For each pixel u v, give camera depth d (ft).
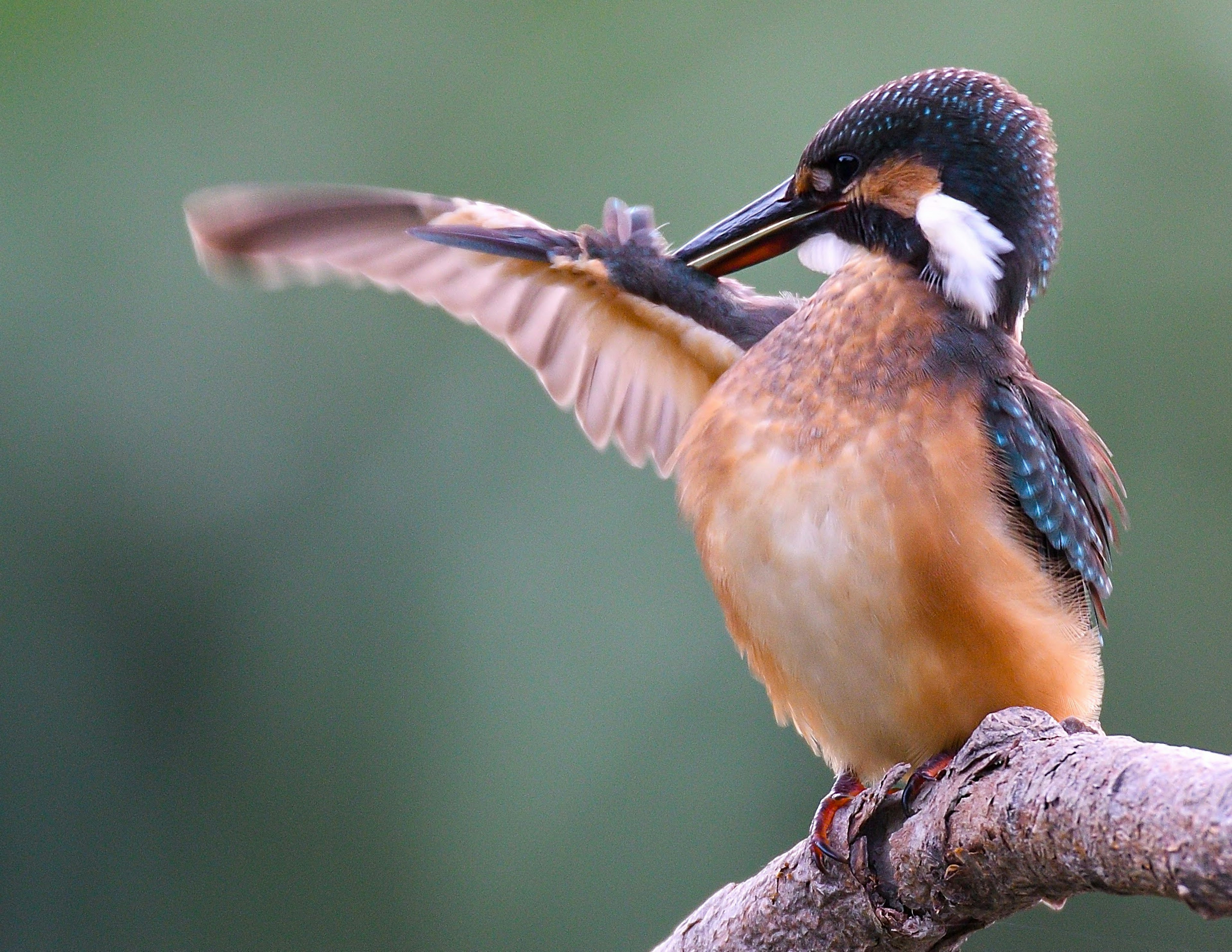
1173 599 36.52
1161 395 36.70
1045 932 37.93
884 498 18.69
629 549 38.06
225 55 41.91
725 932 19.42
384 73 42.06
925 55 38.75
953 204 21.12
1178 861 13.39
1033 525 19.26
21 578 38.70
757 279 36.06
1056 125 37.68
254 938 38.50
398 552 39.29
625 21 41.04
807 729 21.08
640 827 36.83
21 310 39.60
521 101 41.50
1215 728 36.17
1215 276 36.76
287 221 24.20
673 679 37.29
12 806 38.24
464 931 37.37
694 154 39.96
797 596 19.12
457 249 24.17
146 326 40.14
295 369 40.16
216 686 39.11
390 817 38.22
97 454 39.40
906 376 19.44
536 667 37.93
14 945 38.09
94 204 40.50
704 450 20.27
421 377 39.99
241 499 39.70
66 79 41.04
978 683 18.70
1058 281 37.09
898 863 16.88
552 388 24.44
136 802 38.63
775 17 40.04
